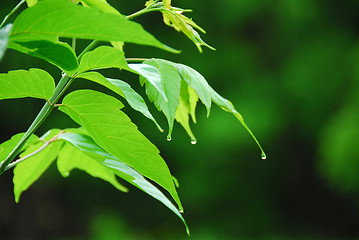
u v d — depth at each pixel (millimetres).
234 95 9977
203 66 9898
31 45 793
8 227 9805
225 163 10352
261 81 10148
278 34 10523
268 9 10406
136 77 8781
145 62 1018
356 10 10633
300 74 9984
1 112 8398
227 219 10867
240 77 10117
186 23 1064
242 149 10266
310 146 10961
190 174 10398
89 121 1000
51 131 1243
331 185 9273
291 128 10656
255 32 10602
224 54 10117
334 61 10070
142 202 10828
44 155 1383
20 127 8602
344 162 8336
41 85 961
